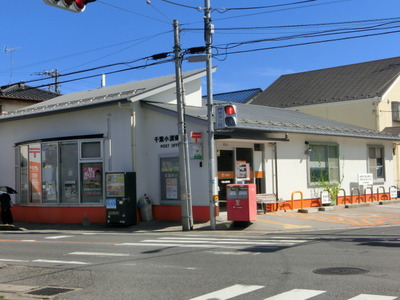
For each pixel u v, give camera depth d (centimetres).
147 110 2081
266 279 834
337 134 2330
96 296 773
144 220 2025
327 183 2341
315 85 3894
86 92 2705
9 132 2503
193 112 2033
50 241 1523
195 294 755
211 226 1742
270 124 2033
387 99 3350
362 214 2062
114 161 2081
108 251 1252
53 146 2253
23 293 805
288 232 1616
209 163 1756
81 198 2162
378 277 810
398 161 3350
